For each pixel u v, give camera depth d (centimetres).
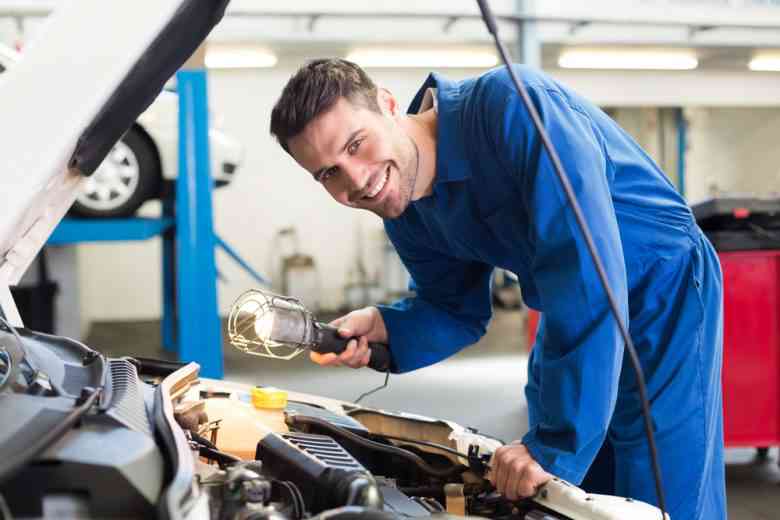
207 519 79
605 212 127
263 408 164
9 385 91
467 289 181
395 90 794
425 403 456
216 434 145
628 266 159
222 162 475
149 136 433
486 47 730
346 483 92
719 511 175
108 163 429
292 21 683
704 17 757
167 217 484
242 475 90
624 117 990
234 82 819
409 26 700
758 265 350
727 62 842
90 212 430
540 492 123
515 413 435
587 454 128
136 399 102
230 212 841
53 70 94
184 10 95
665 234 159
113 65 94
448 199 150
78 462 73
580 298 125
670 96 870
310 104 128
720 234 347
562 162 126
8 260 118
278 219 852
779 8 770
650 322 162
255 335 144
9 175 94
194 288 412
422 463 144
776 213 349
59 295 592
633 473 165
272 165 842
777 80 887
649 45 755
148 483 76
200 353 415
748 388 352
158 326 770
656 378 162
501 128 131
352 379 518
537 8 738
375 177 134
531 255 146
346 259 870
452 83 152
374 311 179
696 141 988
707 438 164
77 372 106
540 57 765
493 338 668
